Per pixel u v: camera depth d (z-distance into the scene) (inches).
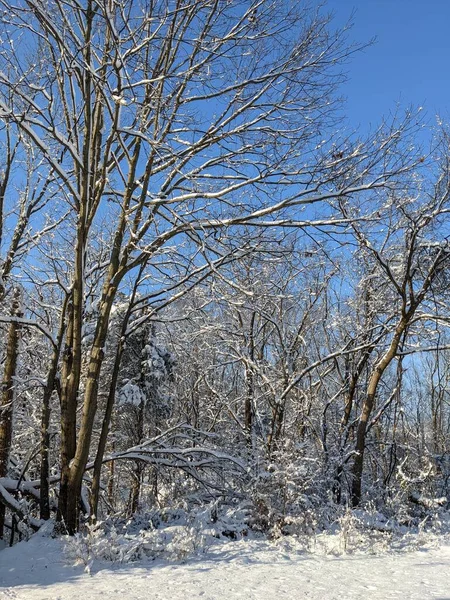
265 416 682.2
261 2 399.2
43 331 440.1
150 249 423.2
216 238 414.3
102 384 757.3
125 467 781.3
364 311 663.8
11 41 405.7
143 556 337.1
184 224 397.7
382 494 565.6
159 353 802.8
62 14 366.9
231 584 275.1
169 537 372.5
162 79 390.0
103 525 402.6
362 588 268.7
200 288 502.3
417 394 1165.1
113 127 386.6
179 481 502.9
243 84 420.8
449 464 684.1
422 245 551.8
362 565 326.3
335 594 256.1
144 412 821.9
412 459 750.5
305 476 450.9
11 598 251.0
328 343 691.4
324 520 456.1
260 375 615.8
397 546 392.8
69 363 426.6
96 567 314.0
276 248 453.7
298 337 624.1
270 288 587.2
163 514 459.2
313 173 417.7
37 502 460.8
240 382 817.5
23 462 607.8
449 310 597.9
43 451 437.1
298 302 660.7
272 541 389.7
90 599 245.3
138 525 448.1
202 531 383.6
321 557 350.3
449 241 529.3
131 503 741.3
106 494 721.6
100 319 418.6
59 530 382.0
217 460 487.2
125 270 428.8
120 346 451.8
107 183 454.3
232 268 467.5
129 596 251.0
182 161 426.6
